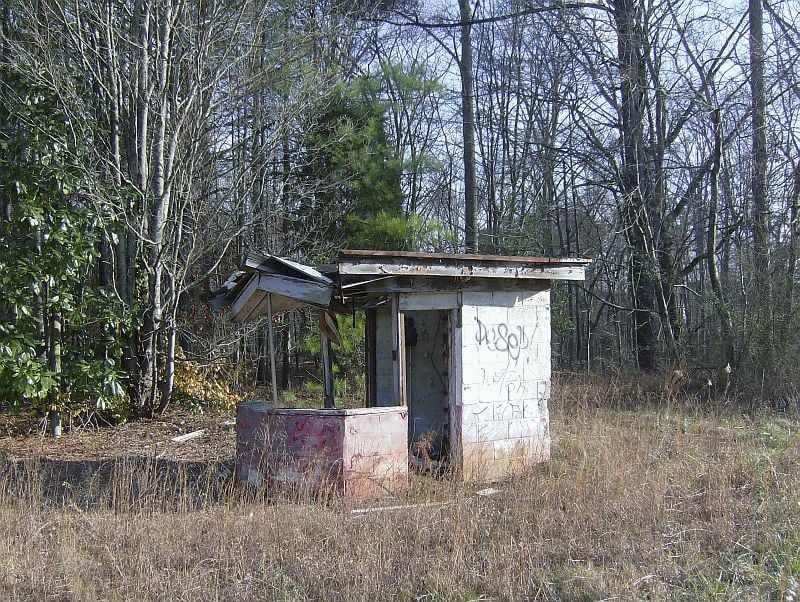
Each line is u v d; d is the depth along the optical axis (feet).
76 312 39.65
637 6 59.16
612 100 61.82
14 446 37.32
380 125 56.08
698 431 34.65
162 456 34.14
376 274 25.72
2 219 39.11
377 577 17.28
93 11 42.52
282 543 19.38
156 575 17.54
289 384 57.31
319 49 58.54
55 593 16.84
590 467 26.13
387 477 25.39
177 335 49.57
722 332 52.95
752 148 59.98
